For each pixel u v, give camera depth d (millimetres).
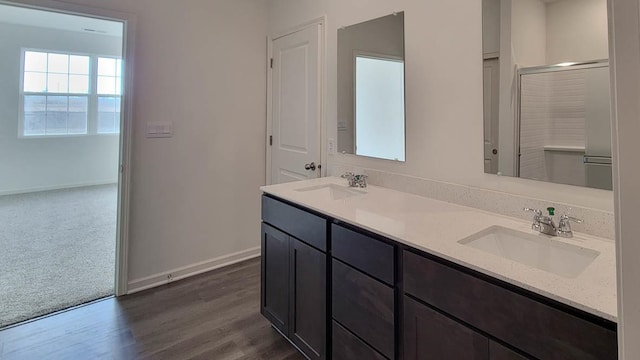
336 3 2396
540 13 1431
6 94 5434
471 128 1688
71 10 2199
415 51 1905
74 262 3021
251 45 3035
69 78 6004
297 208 1804
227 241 3055
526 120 1498
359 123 2279
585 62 1328
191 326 2135
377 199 1850
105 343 1952
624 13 463
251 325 2154
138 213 2561
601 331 810
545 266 1305
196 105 2777
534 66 1459
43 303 2342
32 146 5711
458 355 1104
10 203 4949
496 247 1413
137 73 2473
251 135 3117
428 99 1863
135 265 2572
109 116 6465
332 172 2518
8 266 2902
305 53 2684
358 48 2248
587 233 1332
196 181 2834
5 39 5375
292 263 1842
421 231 1341
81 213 4566
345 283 1520
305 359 1842
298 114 2789
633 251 461
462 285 1082
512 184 1566
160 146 2627
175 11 2613
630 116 458
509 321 974
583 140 1350
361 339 1457
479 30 1625
